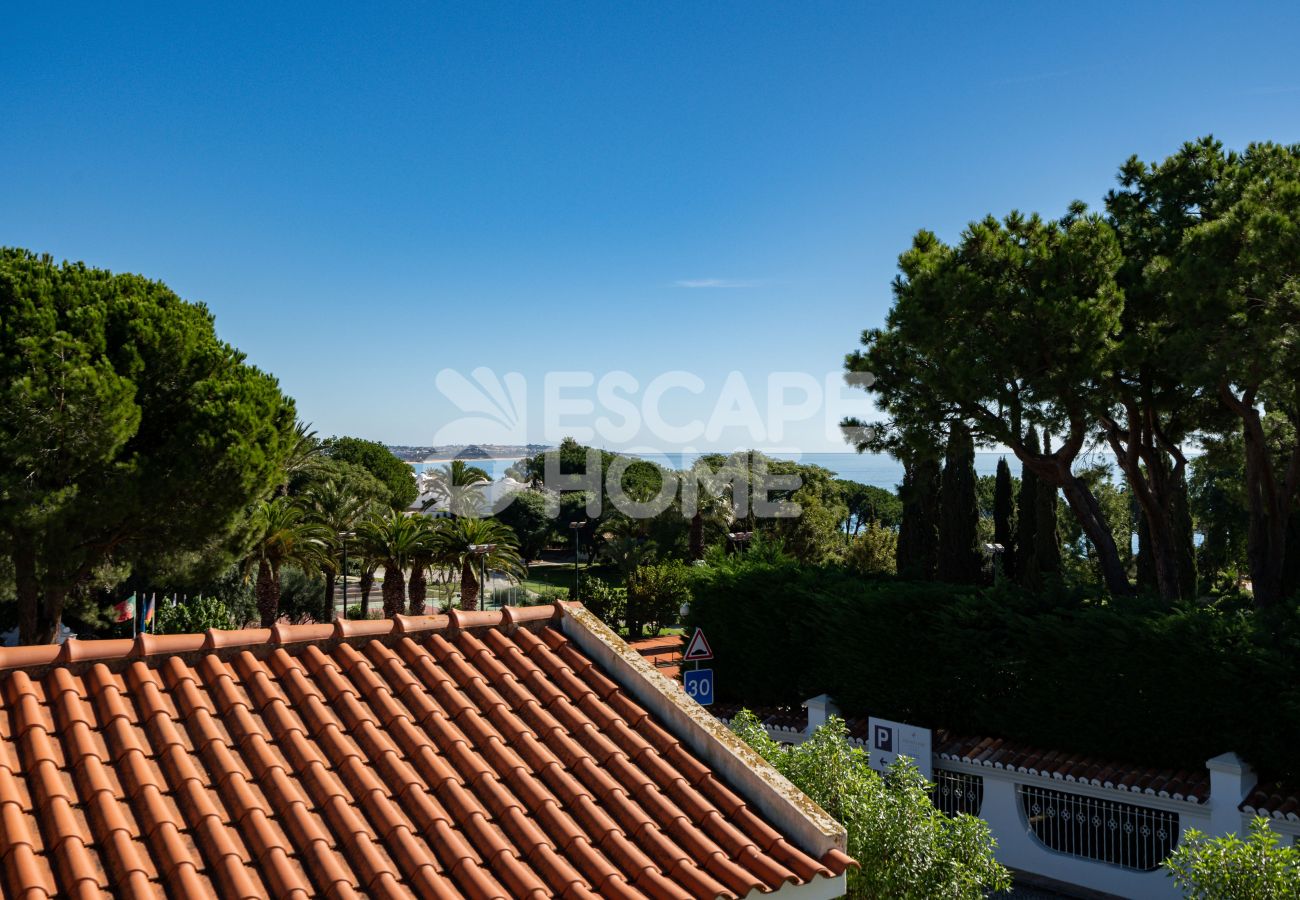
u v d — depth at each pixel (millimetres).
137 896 4309
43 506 21281
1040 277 18438
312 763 5578
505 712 6527
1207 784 14172
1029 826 15867
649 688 7066
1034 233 19188
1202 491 40438
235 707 5977
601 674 7344
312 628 7004
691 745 6637
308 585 42562
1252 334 15430
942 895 8789
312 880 4730
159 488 23281
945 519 28781
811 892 5641
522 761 6035
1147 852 14531
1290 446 21391
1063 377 17859
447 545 39938
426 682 6840
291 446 28234
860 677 18656
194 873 4539
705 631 21672
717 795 6098
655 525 59688
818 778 9570
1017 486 32438
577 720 6617
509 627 7801
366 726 6059
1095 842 15172
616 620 43906
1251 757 13789
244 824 5012
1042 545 28000
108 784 5043
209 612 32031
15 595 24656
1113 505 44594
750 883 5223
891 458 21156
